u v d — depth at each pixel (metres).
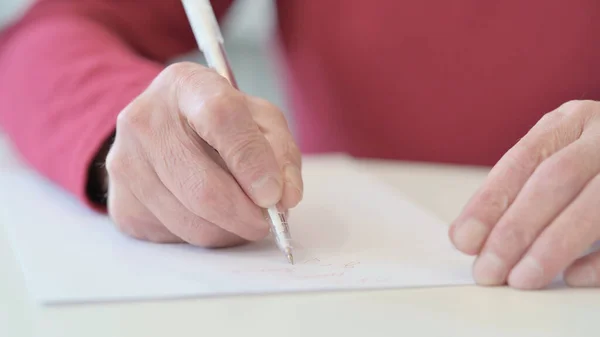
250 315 0.63
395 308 0.64
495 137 1.02
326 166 0.96
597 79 0.98
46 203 0.81
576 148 0.67
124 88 0.81
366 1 1.09
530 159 0.68
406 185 0.91
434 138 1.09
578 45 0.99
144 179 0.71
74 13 1.01
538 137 0.68
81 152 0.78
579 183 0.66
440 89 1.07
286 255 0.70
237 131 0.68
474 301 0.65
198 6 0.75
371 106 1.13
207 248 0.72
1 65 1.01
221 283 0.66
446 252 0.72
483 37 1.03
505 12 1.02
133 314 0.63
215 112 0.68
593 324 0.63
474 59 1.04
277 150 0.72
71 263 0.69
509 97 1.02
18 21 1.08
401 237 0.74
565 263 0.66
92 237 0.74
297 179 0.71
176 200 0.71
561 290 0.67
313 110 1.21
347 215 0.79
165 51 1.14
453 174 0.95
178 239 0.73
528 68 1.01
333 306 0.64
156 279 0.67
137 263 0.69
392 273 0.68
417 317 0.63
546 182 0.67
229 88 0.69
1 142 1.03
